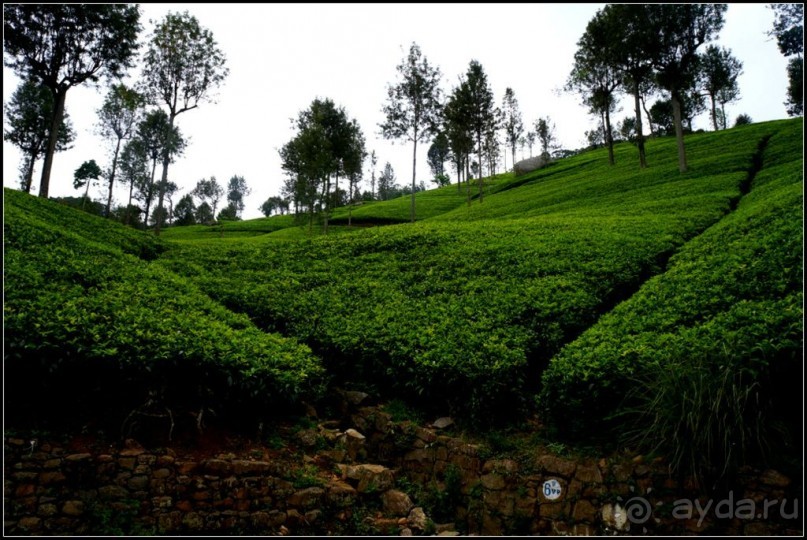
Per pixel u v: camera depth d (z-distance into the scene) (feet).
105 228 75.31
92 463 21.66
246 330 37.11
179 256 72.13
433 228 83.30
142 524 21.06
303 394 32.09
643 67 147.64
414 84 140.46
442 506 25.05
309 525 23.41
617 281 46.68
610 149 189.16
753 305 29.86
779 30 125.49
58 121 106.73
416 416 30.45
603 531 21.52
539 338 35.94
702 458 20.70
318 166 147.33
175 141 182.29
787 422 21.57
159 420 25.14
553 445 25.73
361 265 61.93
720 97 269.64
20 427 22.35
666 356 25.76
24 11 97.40
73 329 25.64
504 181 272.31
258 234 224.12
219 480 23.02
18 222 49.88
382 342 35.76
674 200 90.53
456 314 41.16
